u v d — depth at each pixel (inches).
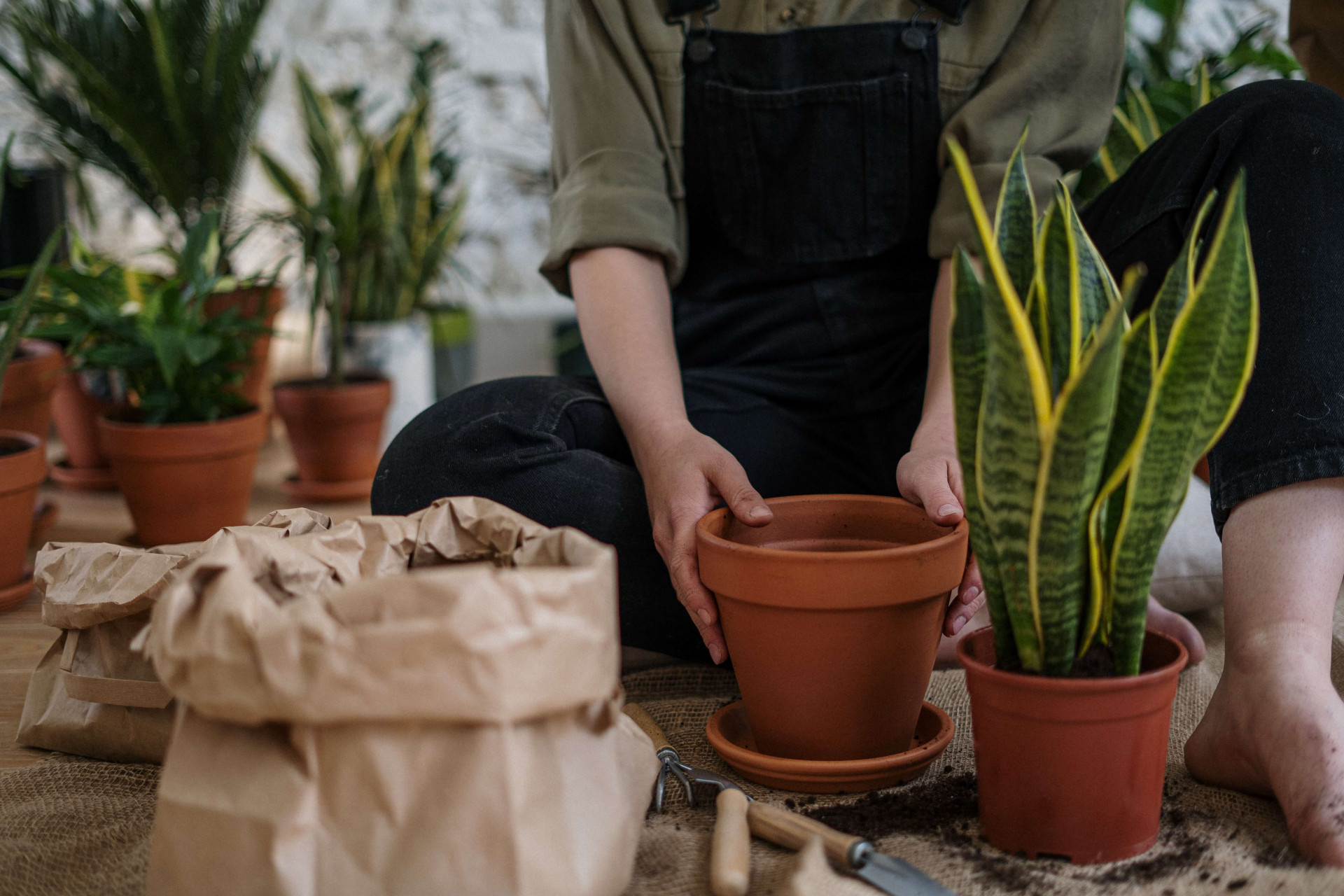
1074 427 24.8
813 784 33.9
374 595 23.3
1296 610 30.7
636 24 46.9
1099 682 27.1
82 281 69.9
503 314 144.0
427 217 107.9
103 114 98.9
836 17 46.8
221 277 76.9
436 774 23.3
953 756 36.7
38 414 78.5
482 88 141.6
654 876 29.1
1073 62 46.6
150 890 24.8
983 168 44.8
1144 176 41.1
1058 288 29.1
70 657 38.8
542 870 23.3
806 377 48.2
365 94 139.9
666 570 43.4
